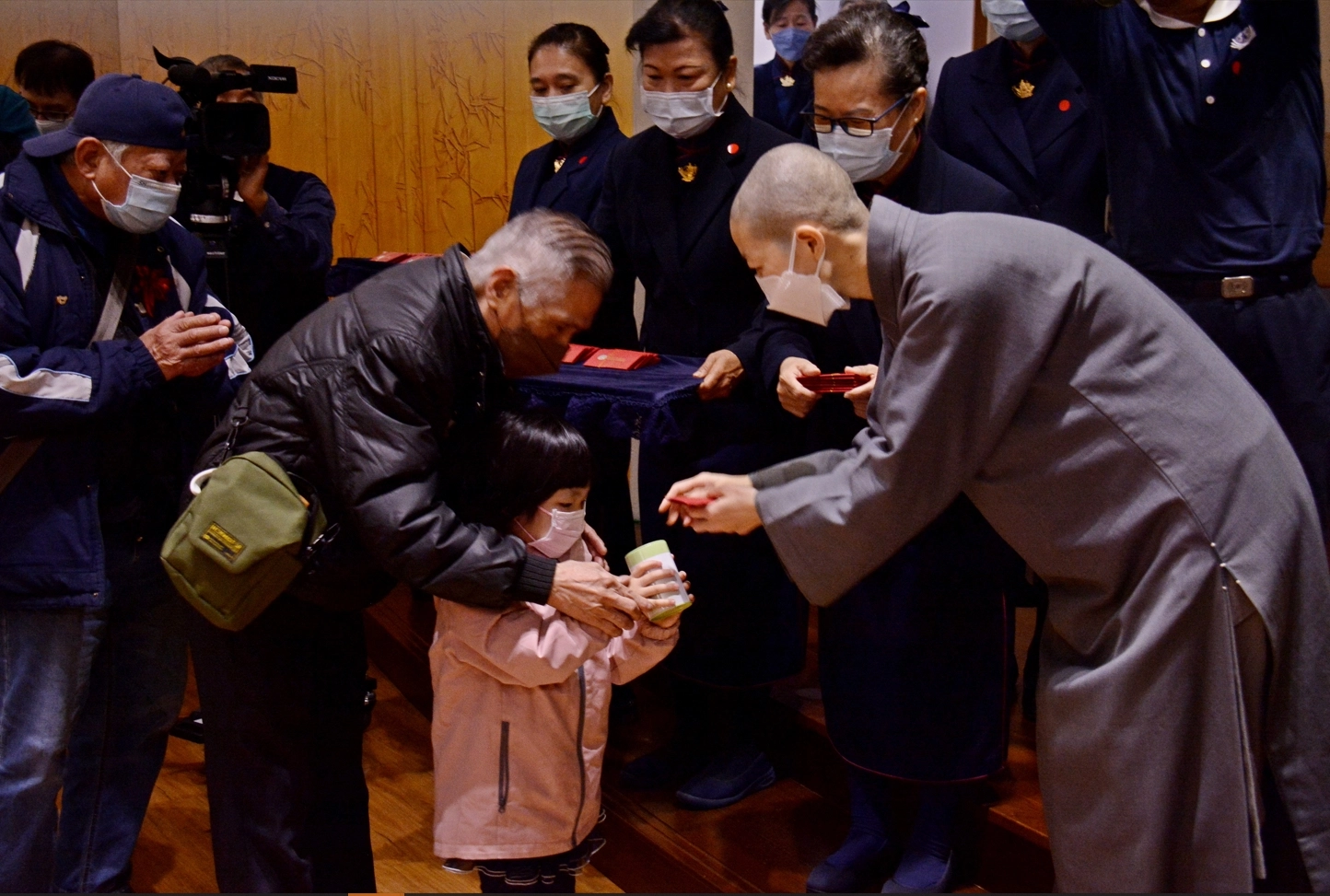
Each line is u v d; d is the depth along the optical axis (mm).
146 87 2207
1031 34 2783
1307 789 1679
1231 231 2268
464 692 2029
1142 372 1654
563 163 3148
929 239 1696
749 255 1846
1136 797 1682
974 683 2273
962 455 1688
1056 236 1693
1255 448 1660
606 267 1910
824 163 1806
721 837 2621
